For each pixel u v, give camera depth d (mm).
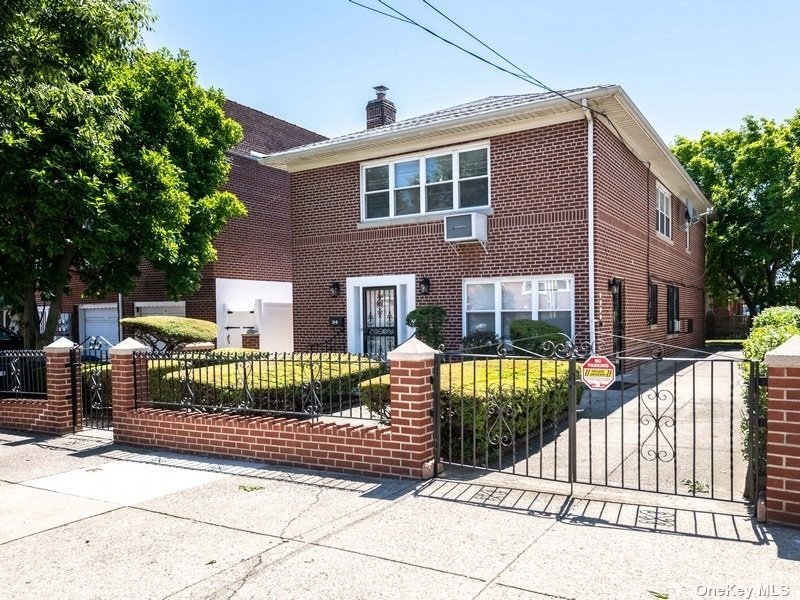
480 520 4980
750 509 5051
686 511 5074
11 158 10922
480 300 13734
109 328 20250
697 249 25422
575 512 5125
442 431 6879
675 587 3719
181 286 15359
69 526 5094
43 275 12992
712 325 33000
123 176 12172
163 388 9016
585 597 3613
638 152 15523
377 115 20078
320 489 6000
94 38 7945
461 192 14031
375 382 7031
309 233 16266
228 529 4934
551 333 11375
